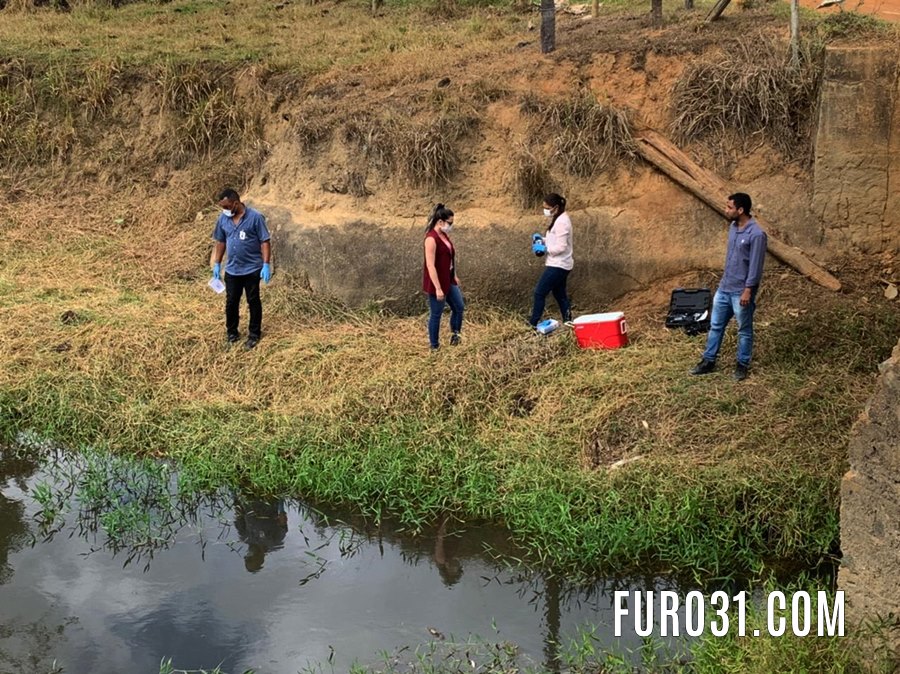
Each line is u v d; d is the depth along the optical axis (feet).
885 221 32.48
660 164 34.06
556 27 43.88
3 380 31.45
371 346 32.07
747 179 33.81
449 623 20.93
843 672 17.12
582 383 28.66
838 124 32.24
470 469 26.08
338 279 35.37
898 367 16.79
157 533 24.81
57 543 24.45
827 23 34.96
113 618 21.15
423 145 35.04
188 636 20.45
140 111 46.11
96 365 31.71
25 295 36.86
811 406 26.32
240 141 43.83
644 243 33.99
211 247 39.70
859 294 31.86
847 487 18.08
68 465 28.35
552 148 34.81
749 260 26.68
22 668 19.43
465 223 34.73
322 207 36.45
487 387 29.35
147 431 29.27
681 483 24.03
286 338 33.04
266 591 22.20
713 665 18.30
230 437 28.32
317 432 28.04
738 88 33.65
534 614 21.29
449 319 33.94
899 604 17.38
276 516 25.64
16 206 44.16
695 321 31.37
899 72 31.22
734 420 26.17
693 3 44.50
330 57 45.03
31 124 46.26
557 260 30.96
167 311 35.27
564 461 26.04
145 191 44.24
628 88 35.63
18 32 52.80
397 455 26.89
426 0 55.42
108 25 55.36
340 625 20.84
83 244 41.39
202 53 47.52
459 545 24.07
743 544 22.72
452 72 38.68
